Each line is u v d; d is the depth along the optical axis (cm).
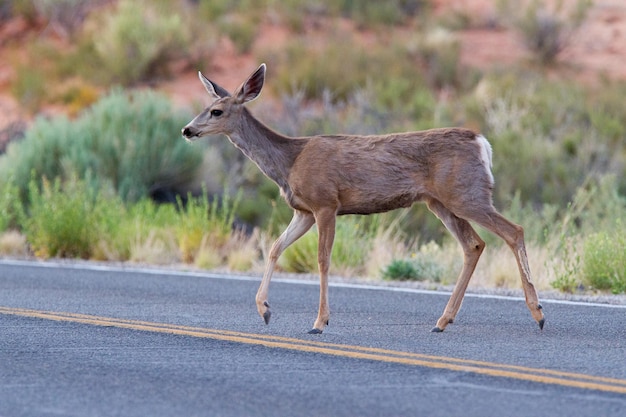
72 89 10681
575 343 2908
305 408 2120
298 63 10488
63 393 2269
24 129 9156
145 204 6850
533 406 2123
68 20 12162
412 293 4278
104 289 4416
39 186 7412
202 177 7775
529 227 5553
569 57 12019
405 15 13075
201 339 2988
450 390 2275
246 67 11275
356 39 11900
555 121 8906
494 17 12862
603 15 13300
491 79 9906
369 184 3250
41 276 4978
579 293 4341
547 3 12681
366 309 3750
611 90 10212
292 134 8525
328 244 3231
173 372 2491
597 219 5428
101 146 7650
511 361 2614
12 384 2361
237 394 2248
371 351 2775
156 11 11669
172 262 5931
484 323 3350
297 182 3297
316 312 3659
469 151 3192
